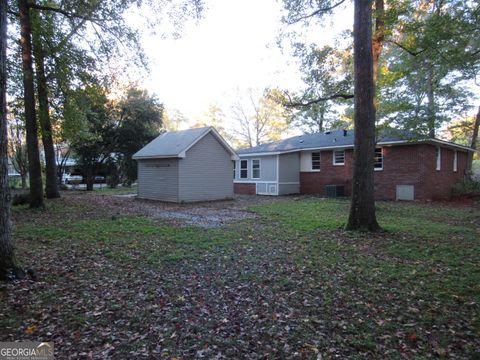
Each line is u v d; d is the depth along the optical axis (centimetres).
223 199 1764
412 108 1376
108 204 1413
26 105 1159
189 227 882
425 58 1230
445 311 371
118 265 545
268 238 746
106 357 283
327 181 2044
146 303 397
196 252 626
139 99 2778
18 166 2614
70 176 3750
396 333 325
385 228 830
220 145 1777
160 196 1694
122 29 1280
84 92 1487
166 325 343
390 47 1769
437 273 498
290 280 474
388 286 450
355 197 820
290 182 2158
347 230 816
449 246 656
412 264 546
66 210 1169
